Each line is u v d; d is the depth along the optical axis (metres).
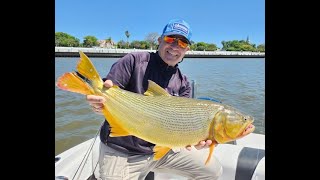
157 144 0.97
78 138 2.88
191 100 0.98
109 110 0.92
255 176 1.32
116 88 0.92
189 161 1.23
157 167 1.25
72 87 0.86
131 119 0.94
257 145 1.71
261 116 3.66
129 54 1.17
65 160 1.53
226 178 1.37
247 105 4.46
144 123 0.95
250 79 8.08
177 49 1.15
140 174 1.20
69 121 3.37
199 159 1.24
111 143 1.16
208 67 13.03
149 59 1.17
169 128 0.96
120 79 1.13
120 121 0.94
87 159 1.47
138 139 1.15
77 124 3.27
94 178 1.34
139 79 1.15
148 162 1.19
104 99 0.90
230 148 1.49
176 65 1.22
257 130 2.93
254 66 14.72
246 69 12.23
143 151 1.17
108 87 0.91
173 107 0.96
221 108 0.98
